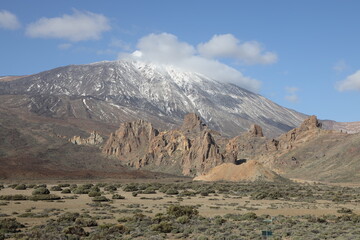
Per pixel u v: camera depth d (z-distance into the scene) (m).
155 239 40.09
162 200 86.06
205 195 102.19
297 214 63.75
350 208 75.25
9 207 65.88
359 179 171.88
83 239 39.78
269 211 67.25
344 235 42.88
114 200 84.25
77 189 102.38
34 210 62.59
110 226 46.81
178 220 51.19
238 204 79.19
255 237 41.72
